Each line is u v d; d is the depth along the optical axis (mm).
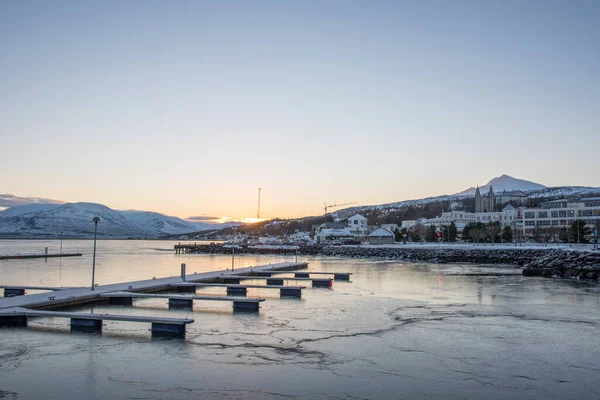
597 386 19734
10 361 22734
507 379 20484
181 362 22609
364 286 54781
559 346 25828
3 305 33562
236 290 49281
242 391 18906
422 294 46875
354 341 26766
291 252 171500
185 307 38719
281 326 30812
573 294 46188
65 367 21828
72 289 43938
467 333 28844
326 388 19266
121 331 29000
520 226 180125
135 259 139250
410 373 21172
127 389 19078
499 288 51562
